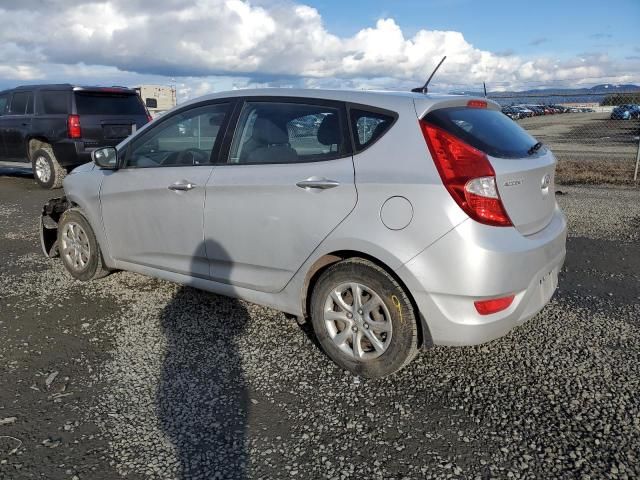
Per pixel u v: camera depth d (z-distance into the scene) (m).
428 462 2.49
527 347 3.62
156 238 4.15
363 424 2.78
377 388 3.12
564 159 15.30
